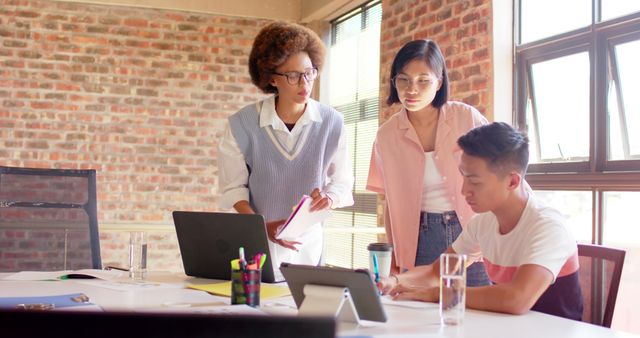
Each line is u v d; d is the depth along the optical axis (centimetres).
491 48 380
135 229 525
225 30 626
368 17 555
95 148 600
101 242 596
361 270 165
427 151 273
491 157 192
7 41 587
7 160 586
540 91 365
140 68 609
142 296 211
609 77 323
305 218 236
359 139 563
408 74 258
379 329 163
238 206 269
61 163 593
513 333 160
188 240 251
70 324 78
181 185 614
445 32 420
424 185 271
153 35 612
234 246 239
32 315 78
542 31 366
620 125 317
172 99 615
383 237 492
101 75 602
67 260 319
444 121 268
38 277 252
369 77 548
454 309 168
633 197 305
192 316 80
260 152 271
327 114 278
